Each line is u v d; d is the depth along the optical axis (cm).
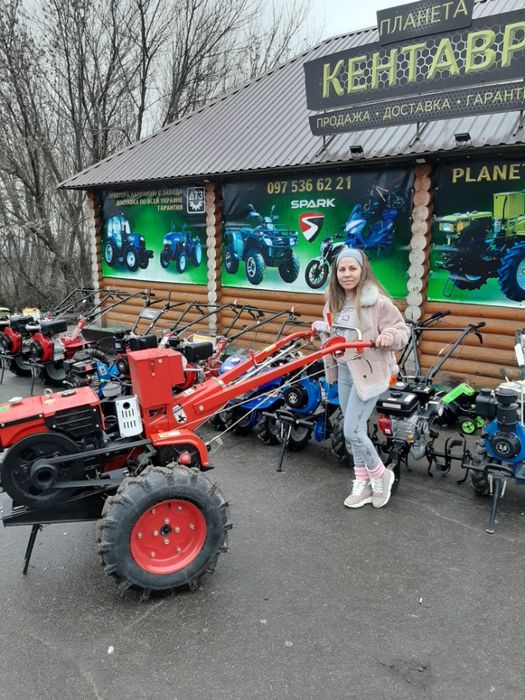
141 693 258
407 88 621
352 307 409
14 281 1664
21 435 314
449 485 467
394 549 372
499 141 574
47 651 285
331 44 1090
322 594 327
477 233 642
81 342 812
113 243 1127
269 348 411
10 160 1552
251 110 977
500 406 392
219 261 937
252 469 509
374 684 260
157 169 945
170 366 354
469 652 279
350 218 751
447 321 678
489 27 554
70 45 1711
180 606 319
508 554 364
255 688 259
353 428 414
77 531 406
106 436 356
